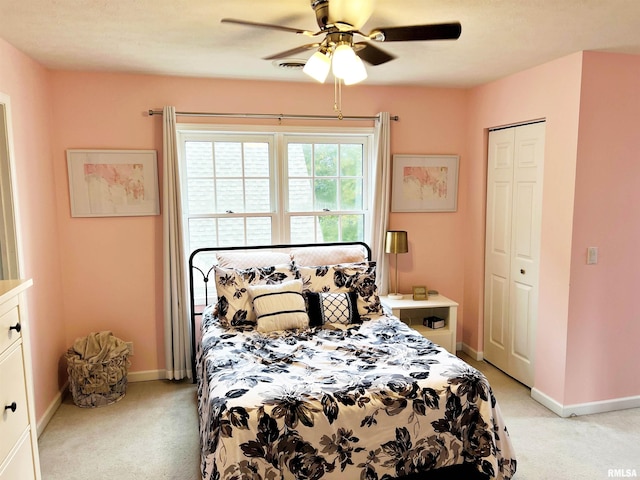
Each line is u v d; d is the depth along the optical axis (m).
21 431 1.54
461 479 2.12
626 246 3.01
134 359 3.59
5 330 1.43
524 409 3.13
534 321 3.35
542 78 3.11
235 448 1.85
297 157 3.86
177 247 3.45
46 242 3.08
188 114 3.46
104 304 3.49
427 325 3.81
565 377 3.00
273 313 2.93
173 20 2.24
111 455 2.61
